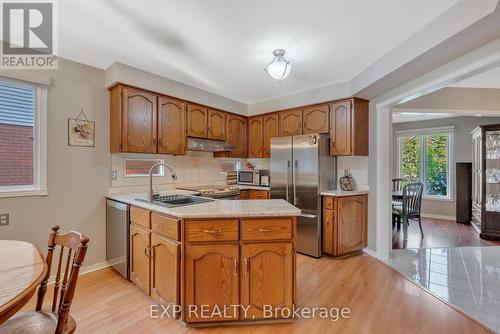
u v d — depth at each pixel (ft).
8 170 7.66
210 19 6.28
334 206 10.62
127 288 7.96
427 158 19.62
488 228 13.83
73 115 8.79
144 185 10.82
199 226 5.99
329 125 11.47
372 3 5.66
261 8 5.84
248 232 6.07
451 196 18.45
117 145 9.21
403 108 11.66
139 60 8.77
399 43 7.48
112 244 9.14
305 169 11.27
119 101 9.10
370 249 11.25
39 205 8.08
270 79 10.61
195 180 13.05
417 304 7.17
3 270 3.82
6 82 7.57
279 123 13.37
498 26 5.39
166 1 5.59
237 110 14.08
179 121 11.00
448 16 5.85
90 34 7.05
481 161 14.35
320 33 6.93
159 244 6.77
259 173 14.28
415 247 12.26
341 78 10.44
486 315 6.62
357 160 11.77
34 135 8.09
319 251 10.82
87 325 6.14
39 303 4.51
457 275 9.04
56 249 8.32
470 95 11.96
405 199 13.69
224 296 6.07
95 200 9.35
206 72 9.85
